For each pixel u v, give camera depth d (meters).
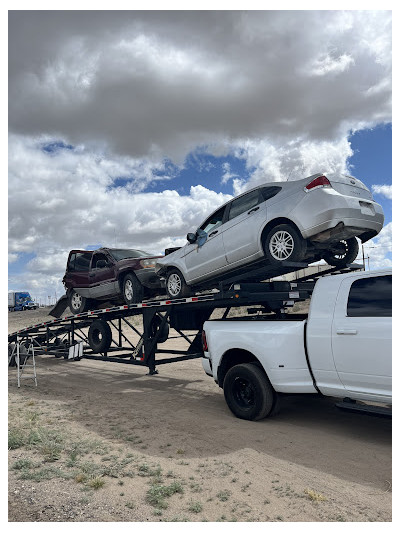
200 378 9.38
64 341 12.41
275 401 5.71
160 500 3.51
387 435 4.97
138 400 7.39
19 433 5.36
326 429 5.29
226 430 5.39
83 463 4.38
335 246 6.92
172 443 5.02
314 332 5.04
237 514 3.29
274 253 6.80
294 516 3.22
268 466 4.21
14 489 3.78
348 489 3.65
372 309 4.64
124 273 10.43
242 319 6.94
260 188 7.27
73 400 7.55
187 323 8.81
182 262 8.70
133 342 17.61
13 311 48.06
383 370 4.42
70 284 12.31
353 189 6.50
